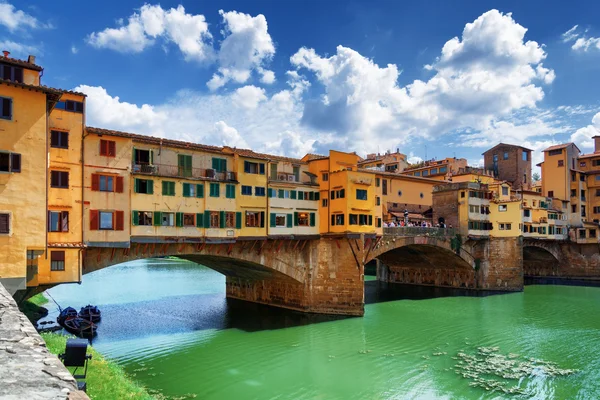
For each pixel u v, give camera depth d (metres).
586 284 74.75
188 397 24.64
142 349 33.59
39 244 24.33
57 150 29.70
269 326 41.47
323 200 48.00
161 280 73.19
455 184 65.25
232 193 40.53
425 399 24.48
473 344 35.78
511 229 65.31
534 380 27.12
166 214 36.31
